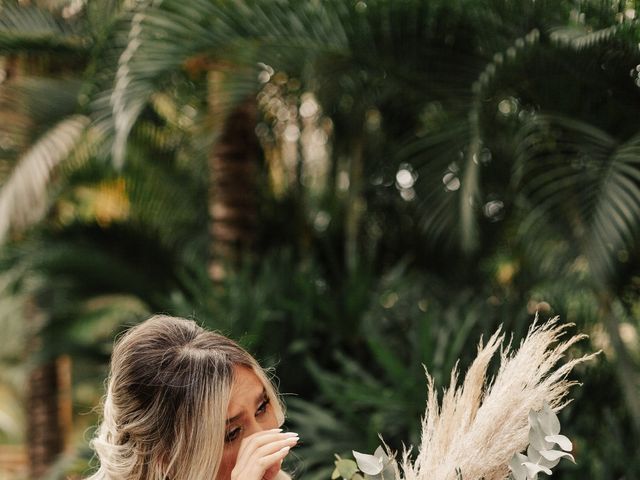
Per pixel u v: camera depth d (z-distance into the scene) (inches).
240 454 45.3
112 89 119.6
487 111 115.8
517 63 99.2
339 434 109.5
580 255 108.9
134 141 169.6
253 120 163.9
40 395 200.2
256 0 104.9
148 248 167.8
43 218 169.6
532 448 40.4
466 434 42.4
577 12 92.0
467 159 102.7
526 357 42.6
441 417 43.9
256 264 161.6
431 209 129.5
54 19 149.4
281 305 134.7
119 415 48.6
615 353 104.7
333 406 125.2
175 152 177.9
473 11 103.4
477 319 112.6
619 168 95.3
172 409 46.3
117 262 162.9
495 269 154.2
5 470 236.7
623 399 104.3
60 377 211.3
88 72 120.5
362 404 112.3
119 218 171.3
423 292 149.1
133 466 47.2
